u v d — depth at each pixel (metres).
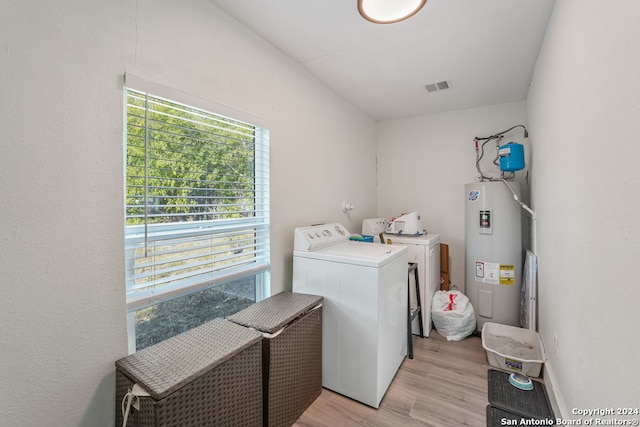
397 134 3.53
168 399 0.93
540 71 1.96
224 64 1.56
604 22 0.91
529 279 2.33
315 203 2.39
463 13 1.57
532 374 1.94
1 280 0.87
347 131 2.92
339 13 1.58
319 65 2.18
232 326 1.38
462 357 2.22
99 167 1.09
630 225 0.75
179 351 1.16
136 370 1.03
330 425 1.52
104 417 1.11
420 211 3.40
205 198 1.58
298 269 1.93
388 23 1.67
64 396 1.01
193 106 1.40
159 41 1.26
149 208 1.32
